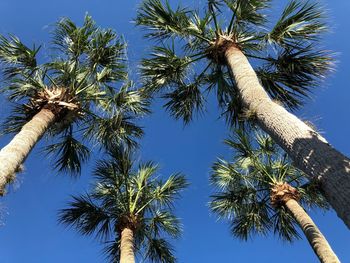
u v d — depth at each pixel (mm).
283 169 12031
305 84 8391
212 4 8914
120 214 11070
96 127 10328
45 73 9094
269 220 12078
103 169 11953
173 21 8961
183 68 9391
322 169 4535
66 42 9805
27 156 7262
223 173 12641
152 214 11773
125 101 10414
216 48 8438
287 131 5363
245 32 8789
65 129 10055
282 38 8227
